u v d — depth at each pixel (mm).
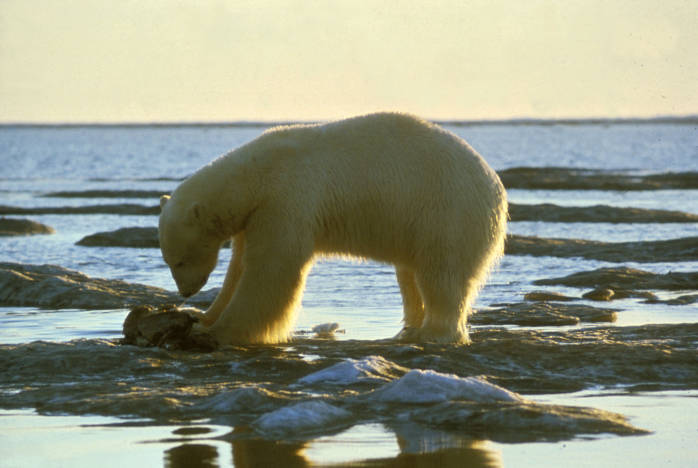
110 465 11211
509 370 17188
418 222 19078
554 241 41656
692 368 17078
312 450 11758
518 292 29312
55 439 12438
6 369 17156
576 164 172125
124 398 14414
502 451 11680
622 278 30625
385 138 19453
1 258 39469
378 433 12539
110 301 26656
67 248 43719
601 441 12117
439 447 11836
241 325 19125
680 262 36938
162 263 37875
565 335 20422
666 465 11094
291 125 20219
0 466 11250
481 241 19219
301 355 18297
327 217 19219
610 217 57062
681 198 78688
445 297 19125
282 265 18938
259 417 13328
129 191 90625
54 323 23266
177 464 11211
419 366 17344
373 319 24109
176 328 18797
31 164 196500
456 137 19875
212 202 19047
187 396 14727
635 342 19078
